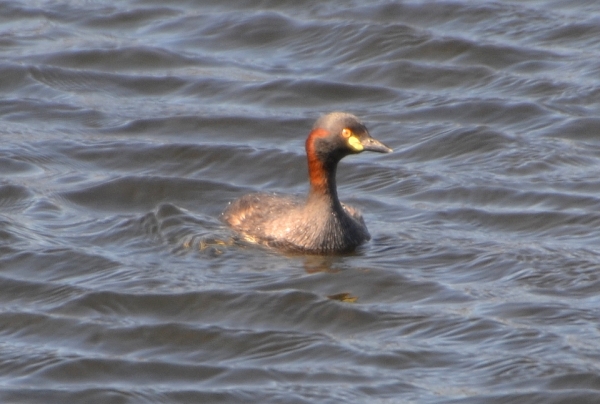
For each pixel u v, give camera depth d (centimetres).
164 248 1562
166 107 2081
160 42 2320
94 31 2375
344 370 1280
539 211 1677
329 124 1523
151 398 1233
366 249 1565
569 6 2361
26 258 1530
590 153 1888
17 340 1360
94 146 1911
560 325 1355
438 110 2048
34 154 1875
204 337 1355
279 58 2261
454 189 1764
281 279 1470
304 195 1719
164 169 1848
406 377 1262
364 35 2275
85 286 1460
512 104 2039
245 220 1608
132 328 1373
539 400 1206
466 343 1327
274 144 1941
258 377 1273
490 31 2281
